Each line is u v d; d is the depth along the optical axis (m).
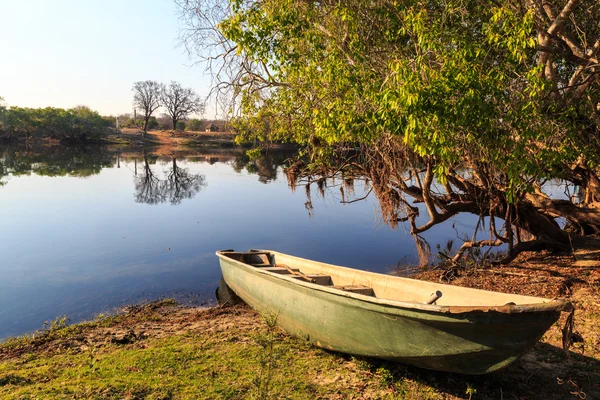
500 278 9.55
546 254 11.23
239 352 6.07
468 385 4.98
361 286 6.92
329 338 5.73
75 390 4.83
